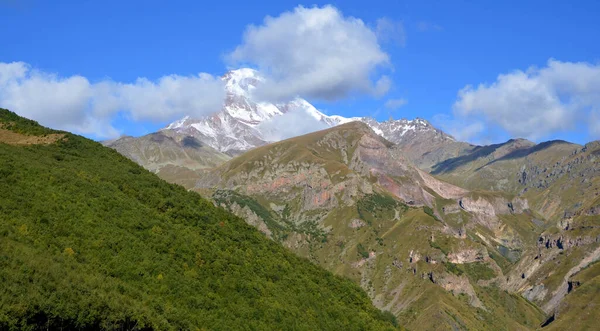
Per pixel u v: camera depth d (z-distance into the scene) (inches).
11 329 3944.4
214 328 5290.4
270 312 5954.7
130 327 4520.2
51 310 4151.1
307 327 6161.4
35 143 6919.3
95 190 6122.1
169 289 5393.7
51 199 5605.3
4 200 5315.0
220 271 6067.9
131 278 5255.9
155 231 5994.1
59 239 5182.1
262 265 6860.2
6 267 4352.9
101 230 5541.3
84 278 4726.9
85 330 4296.3
